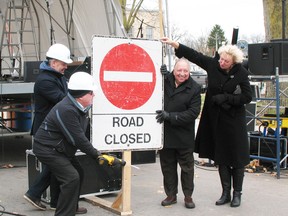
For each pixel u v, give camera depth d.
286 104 11.66
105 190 6.08
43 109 5.41
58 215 4.62
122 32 10.40
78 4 10.96
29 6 11.68
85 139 4.50
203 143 5.95
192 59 5.79
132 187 6.78
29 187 6.07
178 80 5.47
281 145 7.99
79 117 4.52
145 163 8.14
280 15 14.51
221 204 5.86
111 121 5.13
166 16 10.84
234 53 5.52
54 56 5.36
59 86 5.42
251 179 7.40
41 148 4.60
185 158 5.62
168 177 5.77
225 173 5.87
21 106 8.69
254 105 9.42
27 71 8.26
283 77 8.02
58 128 4.54
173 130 5.52
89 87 4.48
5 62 11.70
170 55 10.27
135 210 5.61
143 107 5.25
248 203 5.99
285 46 7.92
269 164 8.30
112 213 5.48
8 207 5.70
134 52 5.19
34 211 5.54
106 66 5.09
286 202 6.07
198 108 5.47
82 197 5.93
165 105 5.51
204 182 7.13
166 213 5.51
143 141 5.27
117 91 5.14
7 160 8.83
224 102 5.62
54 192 5.45
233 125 5.70
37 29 12.21
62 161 4.59
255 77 8.05
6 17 10.96
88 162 5.91
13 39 12.34
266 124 8.29
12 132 8.62
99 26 10.74
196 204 5.89
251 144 8.30
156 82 5.30
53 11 11.70
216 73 5.71
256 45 8.12
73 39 11.31
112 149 5.15
